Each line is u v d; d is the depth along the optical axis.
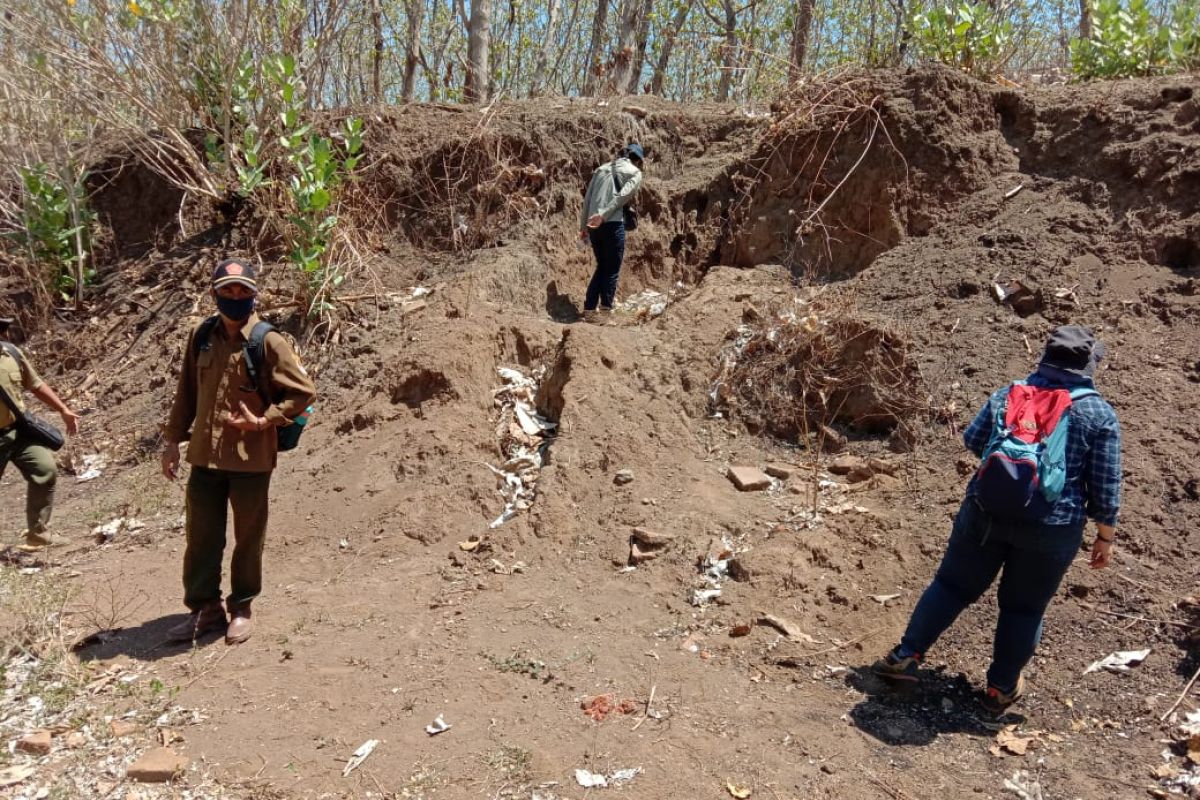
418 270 8.30
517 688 4.09
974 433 3.95
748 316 7.00
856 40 14.77
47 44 7.97
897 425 6.00
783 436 6.35
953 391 5.91
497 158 8.66
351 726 3.82
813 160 7.92
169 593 5.12
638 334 7.07
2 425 5.65
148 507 6.25
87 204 9.33
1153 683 3.94
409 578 5.15
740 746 3.68
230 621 4.63
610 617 4.68
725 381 6.57
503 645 4.43
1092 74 8.80
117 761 3.62
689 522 5.36
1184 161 6.61
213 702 4.01
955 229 7.20
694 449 6.18
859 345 6.32
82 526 6.19
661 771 3.53
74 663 4.34
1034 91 8.04
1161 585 4.43
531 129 8.84
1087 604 4.40
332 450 6.43
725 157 8.92
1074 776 3.48
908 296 6.75
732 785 3.44
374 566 5.32
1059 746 3.68
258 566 4.59
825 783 3.47
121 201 9.45
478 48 12.22
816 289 7.34
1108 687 3.97
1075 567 4.57
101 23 8.09
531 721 3.84
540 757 3.59
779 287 7.50
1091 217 6.78
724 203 8.59
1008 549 3.80
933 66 7.68
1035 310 6.32
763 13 17.52
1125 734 3.71
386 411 6.54
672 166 9.14
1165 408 5.40
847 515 5.31
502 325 7.14
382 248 8.48
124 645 4.53
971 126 7.63
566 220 8.59
